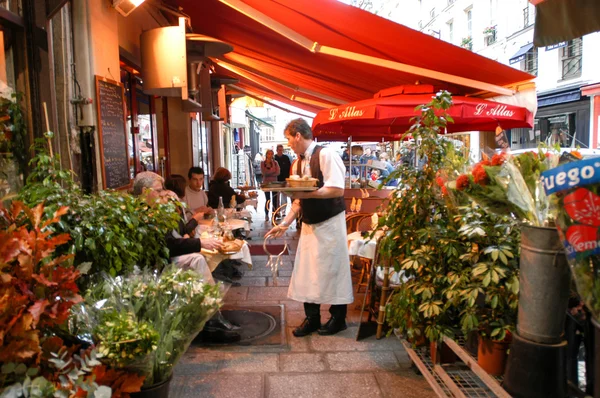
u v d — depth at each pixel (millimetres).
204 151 11430
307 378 3094
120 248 2670
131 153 5707
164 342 2219
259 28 5418
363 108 4375
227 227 4387
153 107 6965
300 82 8172
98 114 3699
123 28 5086
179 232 3748
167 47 4570
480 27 20938
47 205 2492
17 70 3105
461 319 2475
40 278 1690
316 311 3875
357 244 4422
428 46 4473
